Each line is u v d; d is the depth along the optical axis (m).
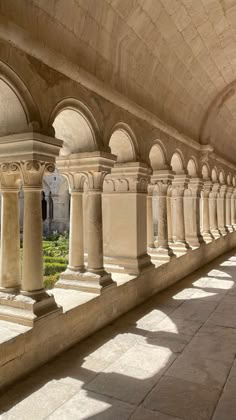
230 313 5.66
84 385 3.39
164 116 7.53
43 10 3.80
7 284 4.11
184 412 2.95
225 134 12.66
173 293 6.94
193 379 3.51
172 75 7.06
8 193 4.20
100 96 5.14
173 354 4.10
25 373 3.60
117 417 2.89
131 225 6.43
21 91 3.70
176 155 8.61
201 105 9.27
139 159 6.40
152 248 7.80
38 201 4.07
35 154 3.81
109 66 5.24
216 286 7.52
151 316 5.50
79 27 4.36
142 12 5.07
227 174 13.84
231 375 3.59
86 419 2.86
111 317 5.25
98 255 5.28
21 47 3.59
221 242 12.45
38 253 4.05
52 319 3.99
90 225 5.32
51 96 4.10
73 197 5.48
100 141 5.14
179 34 6.12
